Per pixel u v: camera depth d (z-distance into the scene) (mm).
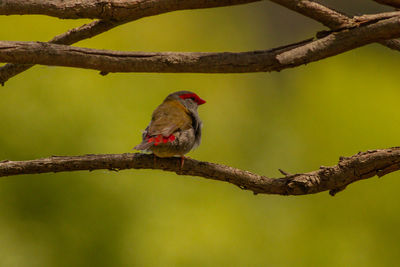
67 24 14516
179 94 7758
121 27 16203
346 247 14602
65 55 5770
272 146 17562
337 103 17047
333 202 14898
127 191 13062
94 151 13203
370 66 17875
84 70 13734
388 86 17297
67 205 12688
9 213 12445
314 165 16750
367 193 14867
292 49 5988
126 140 13539
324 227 14750
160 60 5902
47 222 12586
